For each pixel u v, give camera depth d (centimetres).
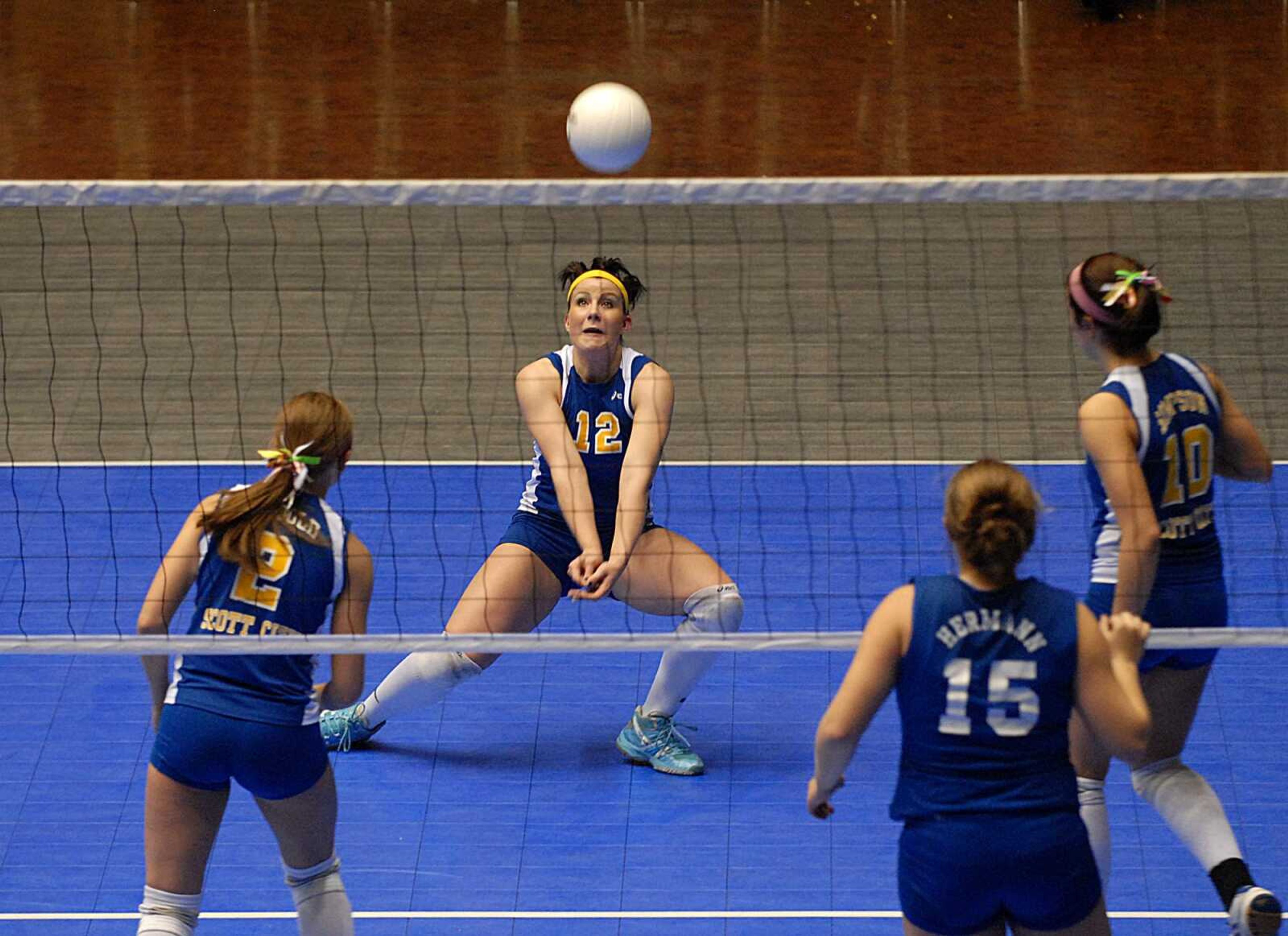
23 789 2036
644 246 3753
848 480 2769
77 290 3572
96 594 2425
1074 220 3869
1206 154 4419
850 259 3694
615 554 1902
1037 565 2478
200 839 1537
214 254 3762
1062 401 3044
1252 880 1560
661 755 2067
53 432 2962
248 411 3044
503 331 3356
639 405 1975
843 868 1886
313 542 1552
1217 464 1688
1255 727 2133
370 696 2152
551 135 4662
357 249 3775
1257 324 3325
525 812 1997
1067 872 1309
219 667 1523
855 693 1323
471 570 2480
